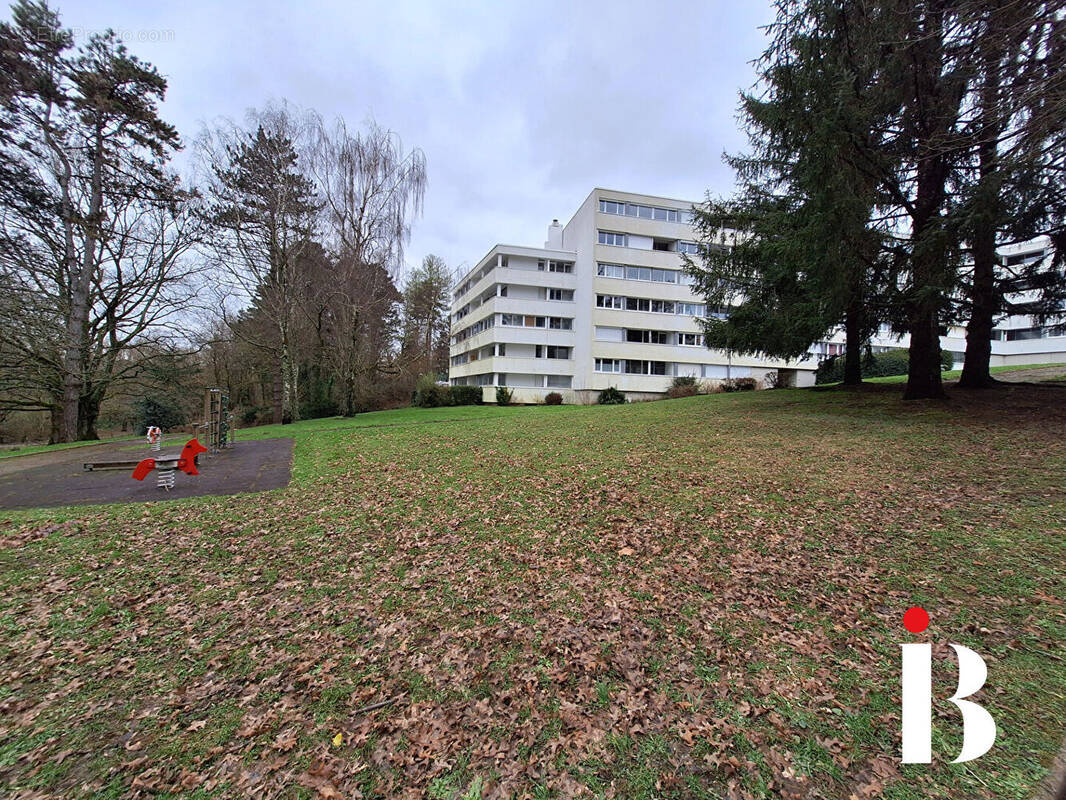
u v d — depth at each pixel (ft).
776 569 14.71
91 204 60.34
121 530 19.60
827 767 7.69
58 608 13.51
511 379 109.50
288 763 8.09
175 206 64.39
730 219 54.70
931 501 19.06
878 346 107.65
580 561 15.89
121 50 56.65
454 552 17.03
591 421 47.98
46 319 56.75
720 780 7.52
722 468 26.07
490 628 12.16
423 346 146.20
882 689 9.50
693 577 14.46
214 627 12.51
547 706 9.29
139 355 69.72
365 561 16.49
